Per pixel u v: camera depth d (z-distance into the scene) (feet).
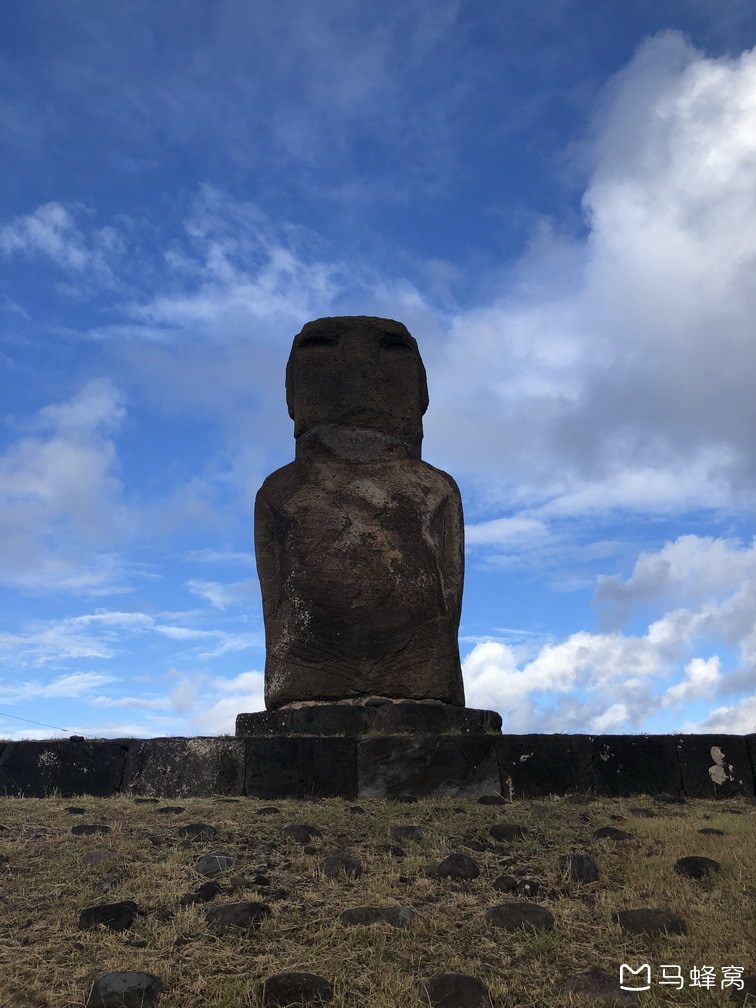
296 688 30.27
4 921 14.12
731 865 16.74
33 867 16.38
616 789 25.67
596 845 18.26
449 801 23.34
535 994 12.05
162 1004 11.69
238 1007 11.62
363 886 15.76
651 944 13.46
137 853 17.13
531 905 14.42
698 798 25.54
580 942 13.61
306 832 18.54
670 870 16.58
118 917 13.97
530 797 25.13
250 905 14.19
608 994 11.93
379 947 13.25
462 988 11.81
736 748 26.27
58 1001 11.72
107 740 26.09
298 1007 11.60
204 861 16.42
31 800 22.89
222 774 25.00
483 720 29.58
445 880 16.14
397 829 18.93
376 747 25.25
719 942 13.44
